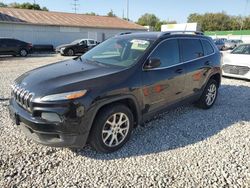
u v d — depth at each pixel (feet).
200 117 16.88
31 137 10.76
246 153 12.12
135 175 10.14
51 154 11.47
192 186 9.58
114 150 11.86
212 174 10.36
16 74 31.63
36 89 10.36
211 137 13.80
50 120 9.96
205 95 18.02
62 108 9.87
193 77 16.07
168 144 12.80
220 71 19.11
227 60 30.17
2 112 16.49
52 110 9.84
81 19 101.14
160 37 14.15
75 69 12.32
